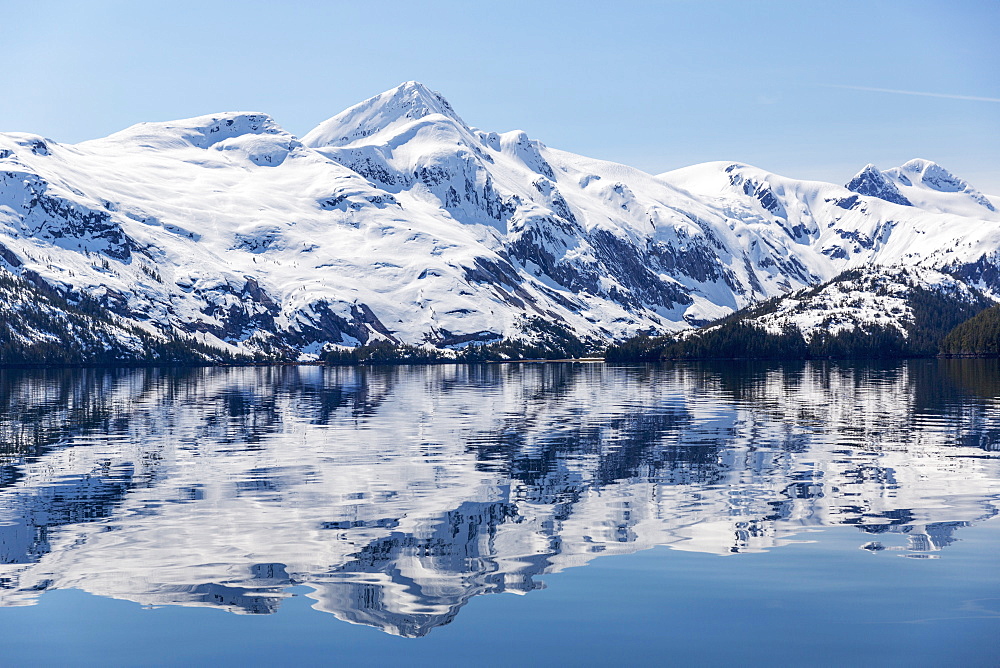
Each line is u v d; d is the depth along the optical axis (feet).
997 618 126.31
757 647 117.80
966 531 173.27
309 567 152.87
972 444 304.30
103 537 173.99
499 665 113.29
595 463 266.98
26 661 115.85
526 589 140.56
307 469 258.16
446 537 172.76
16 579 147.33
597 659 114.83
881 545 163.32
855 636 120.88
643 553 159.74
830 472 245.86
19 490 225.56
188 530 179.42
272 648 119.14
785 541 166.91
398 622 127.34
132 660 115.85
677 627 124.57
